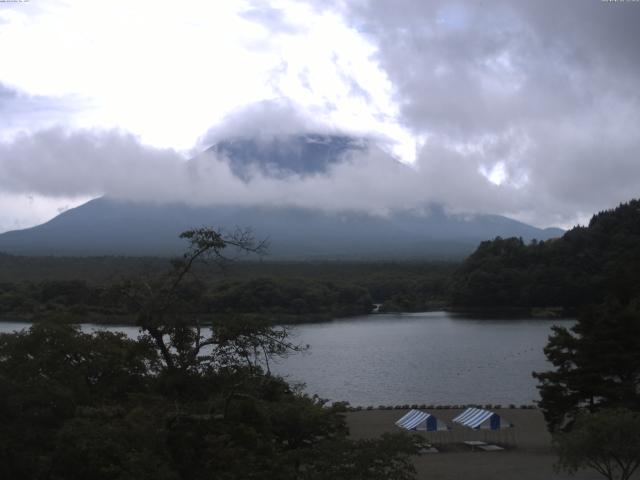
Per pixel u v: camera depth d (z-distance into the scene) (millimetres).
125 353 31109
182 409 23562
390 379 83562
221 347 25516
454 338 124938
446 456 45625
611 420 32281
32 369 27000
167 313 25125
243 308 138250
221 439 21734
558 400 46281
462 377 85125
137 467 20250
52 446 23828
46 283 122250
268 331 25234
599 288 161125
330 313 168125
